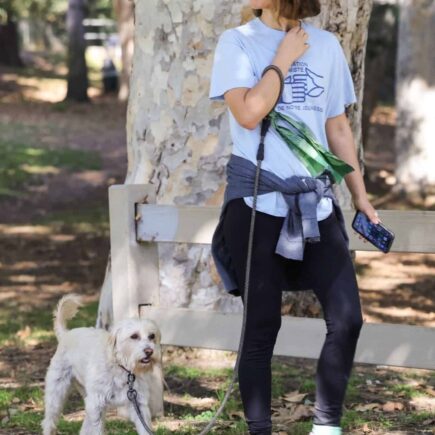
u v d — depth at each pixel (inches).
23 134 1923.0
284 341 402.9
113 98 2716.5
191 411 436.8
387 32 1704.0
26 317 720.3
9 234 1139.3
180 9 503.8
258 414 305.4
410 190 1289.4
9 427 419.5
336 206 309.4
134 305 418.0
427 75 1272.1
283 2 298.0
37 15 3078.2
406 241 371.6
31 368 545.3
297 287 313.3
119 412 424.5
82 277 897.5
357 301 303.9
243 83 298.0
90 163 1681.8
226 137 510.9
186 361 532.4
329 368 302.8
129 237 414.3
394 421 411.8
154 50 519.2
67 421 422.3
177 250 521.3
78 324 664.4
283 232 295.4
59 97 2642.7
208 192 516.7
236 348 408.8
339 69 312.3
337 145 320.5
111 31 3937.0
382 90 2896.2
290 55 295.4
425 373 518.3
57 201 1393.9
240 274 307.4
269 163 300.0
